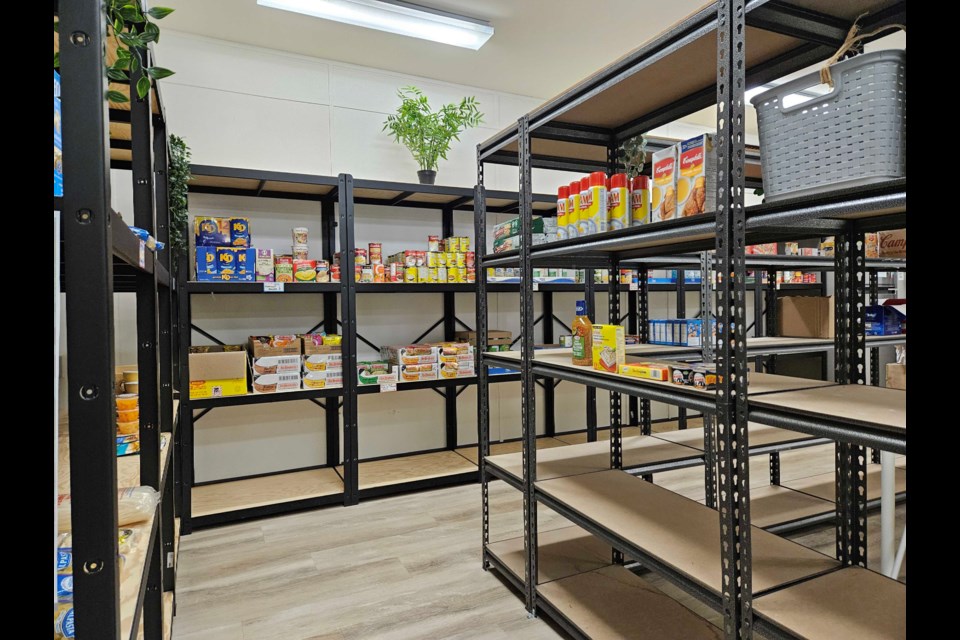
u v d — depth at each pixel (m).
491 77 4.13
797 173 1.13
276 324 3.71
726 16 1.21
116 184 3.14
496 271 3.82
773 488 3.20
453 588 2.37
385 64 3.89
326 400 3.88
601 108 2.04
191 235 3.48
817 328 3.00
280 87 3.67
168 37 3.37
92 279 0.72
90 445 0.73
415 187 3.51
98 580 0.73
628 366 1.71
